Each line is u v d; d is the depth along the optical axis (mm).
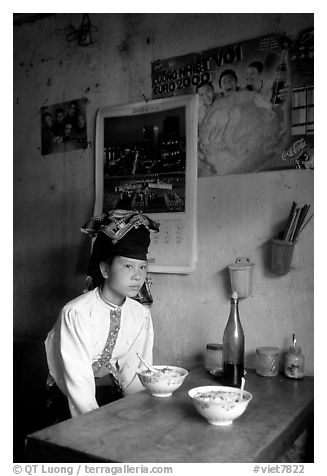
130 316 1888
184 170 2211
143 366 1913
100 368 1884
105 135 2492
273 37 1990
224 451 1151
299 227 1861
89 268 1883
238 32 2080
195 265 2176
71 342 1703
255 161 2027
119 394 1946
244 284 1955
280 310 1956
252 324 2018
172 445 1187
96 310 1778
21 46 2875
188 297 2203
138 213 1801
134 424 1330
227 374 1715
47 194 2771
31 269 2836
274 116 1981
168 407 1479
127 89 2438
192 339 2191
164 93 2303
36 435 1254
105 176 2492
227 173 2096
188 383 1777
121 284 1740
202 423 1339
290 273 1936
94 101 2572
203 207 2162
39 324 2803
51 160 2754
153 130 2324
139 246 1752
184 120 2217
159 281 2287
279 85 1974
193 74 2207
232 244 2082
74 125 2652
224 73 2115
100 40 2545
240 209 2062
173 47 2275
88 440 1220
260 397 1587
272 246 1913
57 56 2729
